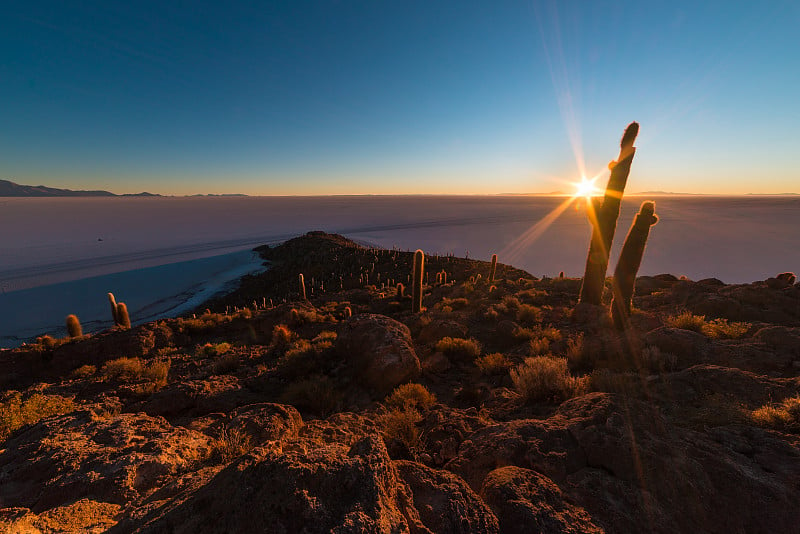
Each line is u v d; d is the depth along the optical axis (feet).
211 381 28.76
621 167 43.80
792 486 10.30
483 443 13.46
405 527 7.55
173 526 7.25
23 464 12.85
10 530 8.45
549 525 8.66
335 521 7.08
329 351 37.50
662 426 12.97
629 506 9.76
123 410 24.44
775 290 41.57
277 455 8.57
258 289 304.09
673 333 26.73
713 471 10.72
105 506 10.02
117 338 56.13
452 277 202.28
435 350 35.32
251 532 6.89
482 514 8.77
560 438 12.69
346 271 287.89
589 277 46.29
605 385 19.75
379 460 8.70
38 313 331.77
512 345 37.91
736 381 18.61
